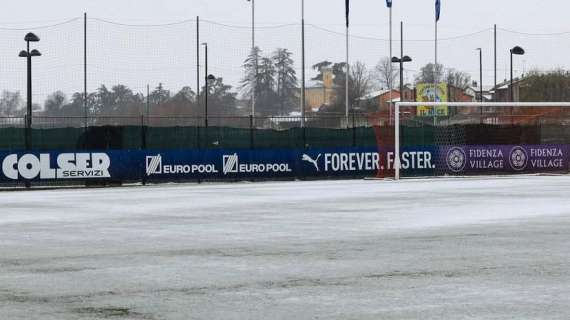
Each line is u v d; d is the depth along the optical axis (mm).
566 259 16844
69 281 14672
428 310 11977
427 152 51688
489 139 53531
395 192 38250
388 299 12797
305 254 17906
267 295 13188
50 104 95188
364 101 123125
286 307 12242
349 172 50469
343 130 50875
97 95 97500
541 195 35469
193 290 13672
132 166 46469
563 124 55312
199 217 26766
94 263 16844
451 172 52312
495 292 13297
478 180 48281
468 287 13758
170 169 47250
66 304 12578
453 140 52719
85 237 21438
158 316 11688
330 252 18188
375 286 13922
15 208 31094
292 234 21703
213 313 11859
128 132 46812
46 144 45625
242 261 16969
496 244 19281
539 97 100188
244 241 20297
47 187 45000
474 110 111250
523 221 24594
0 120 50250
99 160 45875
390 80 70438
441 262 16562
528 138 54312
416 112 84062
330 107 125500
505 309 12008
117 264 16688
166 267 16219
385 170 51094
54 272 15703
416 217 26125
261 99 134000
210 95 116812
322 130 50625
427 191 38750
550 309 11992
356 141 51031
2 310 12172
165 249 18906
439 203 31562
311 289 13688
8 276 15266
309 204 31656
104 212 29016
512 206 29891
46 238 21297
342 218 25984
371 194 37031
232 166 48375
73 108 96562
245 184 46625
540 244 19250
